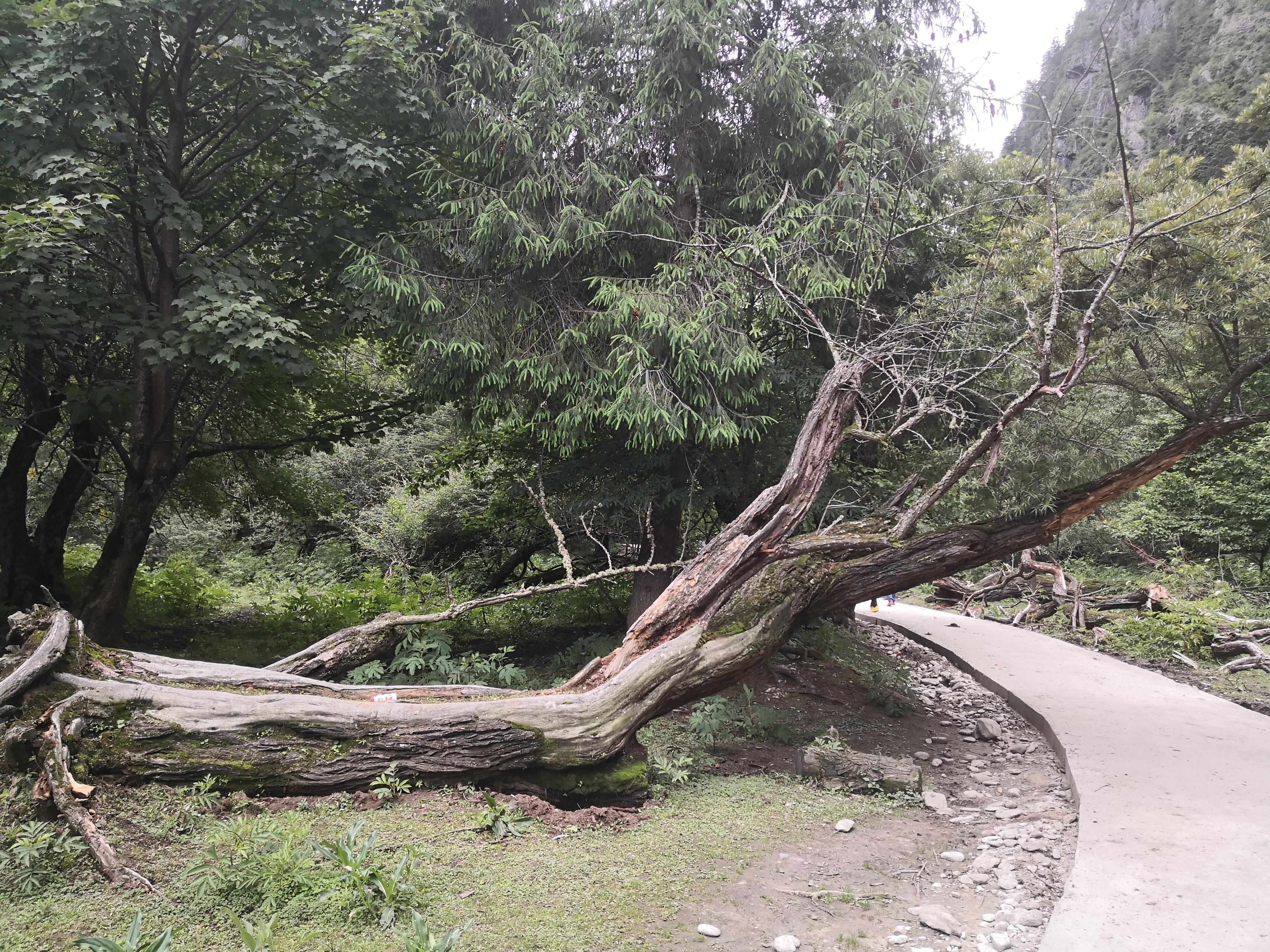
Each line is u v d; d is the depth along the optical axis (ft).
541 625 31.78
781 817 15.20
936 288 22.82
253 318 18.97
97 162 19.60
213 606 38.11
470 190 22.09
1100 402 21.99
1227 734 20.22
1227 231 18.92
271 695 14.46
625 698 15.94
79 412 22.45
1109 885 11.48
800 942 10.40
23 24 18.66
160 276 22.06
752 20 24.00
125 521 23.57
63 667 14.15
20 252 17.03
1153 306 19.16
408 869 10.71
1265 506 43.32
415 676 21.38
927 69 24.52
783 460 24.54
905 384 19.42
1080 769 17.17
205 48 20.67
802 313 21.95
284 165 25.00
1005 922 11.12
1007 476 19.85
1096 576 51.65
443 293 21.24
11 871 10.69
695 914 11.07
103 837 11.21
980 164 22.74
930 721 24.03
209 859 10.88
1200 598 39.86
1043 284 19.90
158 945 8.22
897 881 12.64
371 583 38.01
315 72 21.98
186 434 28.53
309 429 30.71
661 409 19.57
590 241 21.45
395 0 24.08
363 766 14.17
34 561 29.17
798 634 29.27
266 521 59.26
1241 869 12.07
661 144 23.65
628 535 29.40
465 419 23.98
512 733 14.93
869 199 21.33
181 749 13.29
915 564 19.47
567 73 22.62
